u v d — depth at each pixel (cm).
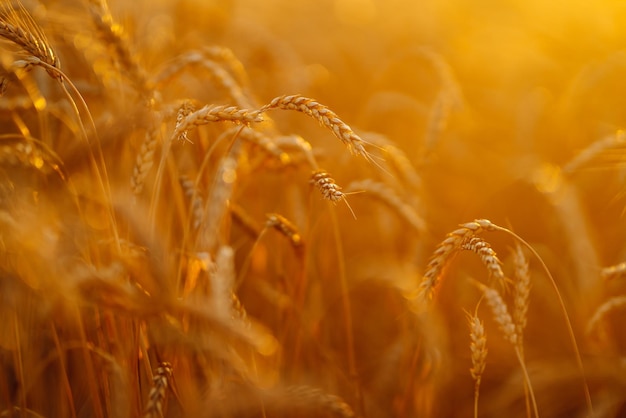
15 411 157
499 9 293
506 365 186
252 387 148
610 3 259
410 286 172
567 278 185
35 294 154
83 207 156
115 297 138
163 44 189
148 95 156
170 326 141
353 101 253
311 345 170
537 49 277
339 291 186
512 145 249
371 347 188
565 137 232
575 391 181
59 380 161
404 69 266
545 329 191
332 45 284
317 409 152
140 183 151
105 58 163
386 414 175
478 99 269
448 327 181
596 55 259
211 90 181
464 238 145
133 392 150
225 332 138
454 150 235
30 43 145
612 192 201
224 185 154
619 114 229
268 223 158
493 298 152
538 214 205
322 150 173
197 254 150
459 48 289
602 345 177
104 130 158
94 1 154
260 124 164
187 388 153
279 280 169
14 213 149
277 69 209
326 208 166
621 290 184
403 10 311
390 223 189
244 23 224
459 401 184
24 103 159
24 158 154
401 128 239
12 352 161
